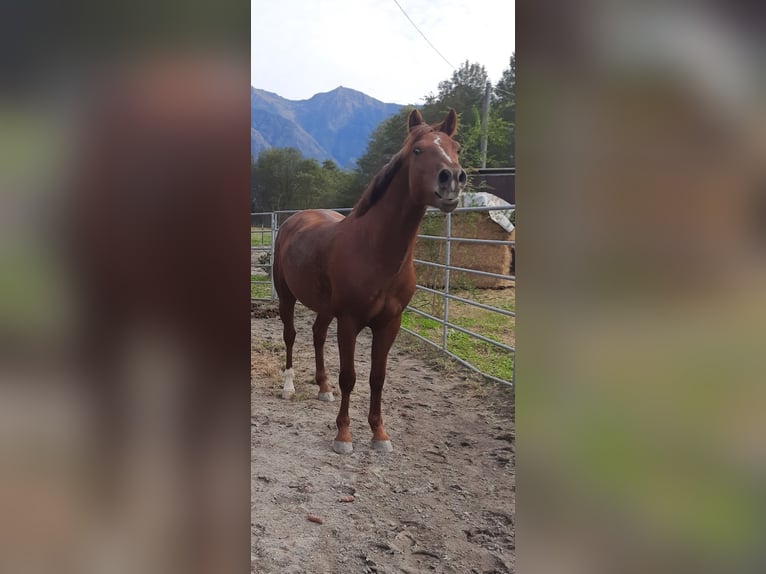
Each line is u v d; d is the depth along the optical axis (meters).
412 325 5.82
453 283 6.16
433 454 2.98
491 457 2.96
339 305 2.90
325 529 2.18
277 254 3.91
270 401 3.79
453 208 2.60
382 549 2.06
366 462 2.87
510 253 6.36
